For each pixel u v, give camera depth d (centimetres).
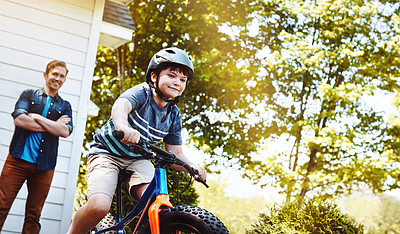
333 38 1534
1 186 491
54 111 530
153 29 1633
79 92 615
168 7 1592
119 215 316
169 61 308
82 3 639
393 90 1515
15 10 599
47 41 610
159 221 266
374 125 1535
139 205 293
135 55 1692
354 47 1550
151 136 322
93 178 307
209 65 1503
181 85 315
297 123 1524
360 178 1463
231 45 1577
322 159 1531
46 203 570
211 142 1552
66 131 533
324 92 1452
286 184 1463
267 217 751
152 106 316
